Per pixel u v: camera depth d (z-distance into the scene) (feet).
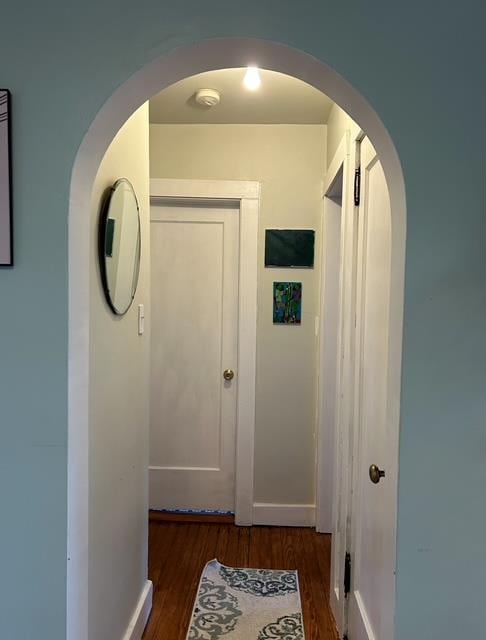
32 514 3.69
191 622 6.43
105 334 4.78
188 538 8.84
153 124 8.98
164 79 3.86
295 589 7.22
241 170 9.04
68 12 3.55
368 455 5.33
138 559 6.14
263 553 8.32
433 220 3.57
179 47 3.54
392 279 3.90
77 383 3.79
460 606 3.67
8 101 3.56
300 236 9.05
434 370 3.61
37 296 3.62
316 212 9.05
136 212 5.75
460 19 3.53
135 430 5.95
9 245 3.59
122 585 5.45
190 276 9.57
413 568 3.67
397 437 3.68
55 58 3.56
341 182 7.84
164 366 9.70
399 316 3.68
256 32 3.50
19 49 3.55
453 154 3.55
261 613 6.63
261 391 9.29
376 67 3.54
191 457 9.80
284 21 3.51
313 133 8.95
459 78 3.54
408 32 3.53
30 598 3.71
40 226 3.60
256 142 8.99
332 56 3.53
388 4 3.52
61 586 3.68
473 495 3.64
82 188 3.81
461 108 3.55
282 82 7.13
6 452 3.68
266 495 9.39
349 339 6.18
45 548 3.69
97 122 3.63
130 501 5.75
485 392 3.60
